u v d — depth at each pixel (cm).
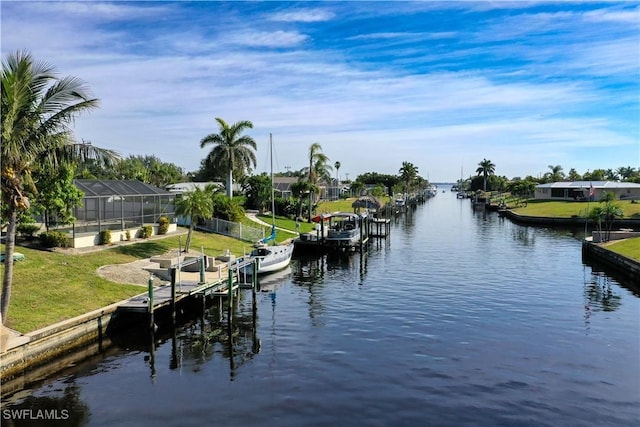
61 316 2141
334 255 5028
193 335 2362
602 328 2425
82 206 3466
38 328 1980
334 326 2483
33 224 3294
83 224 3519
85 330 2125
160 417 1523
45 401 1627
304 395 1680
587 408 1587
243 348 2166
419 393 1691
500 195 15962
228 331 2430
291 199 7212
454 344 2184
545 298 3045
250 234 4831
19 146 1827
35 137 1892
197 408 1584
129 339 2272
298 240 5144
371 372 1873
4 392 1689
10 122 1770
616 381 1792
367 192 14200
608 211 4897
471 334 2322
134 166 10031
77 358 2028
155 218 4334
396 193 15488
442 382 1780
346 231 5119
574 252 5047
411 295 3145
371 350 2117
